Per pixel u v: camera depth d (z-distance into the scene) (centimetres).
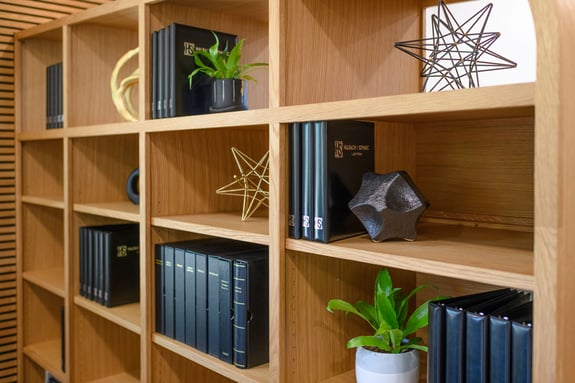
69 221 242
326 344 155
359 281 163
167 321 192
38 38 277
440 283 172
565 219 94
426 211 176
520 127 153
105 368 254
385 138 166
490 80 174
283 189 143
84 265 240
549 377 94
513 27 169
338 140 139
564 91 93
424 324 136
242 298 162
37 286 288
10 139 280
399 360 136
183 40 187
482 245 132
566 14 94
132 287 232
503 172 157
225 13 206
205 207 205
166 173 195
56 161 292
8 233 282
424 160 176
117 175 254
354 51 162
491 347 111
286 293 145
